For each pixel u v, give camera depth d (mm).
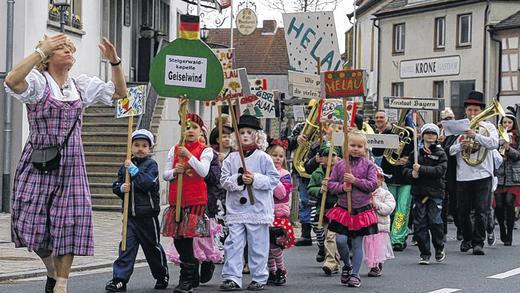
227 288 12375
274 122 27406
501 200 19156
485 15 53344
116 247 16844
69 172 9617
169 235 11875
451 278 14094
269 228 12898
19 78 9258
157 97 25641
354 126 16500
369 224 13109
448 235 21094
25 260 14711
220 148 13758
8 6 22359
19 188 9648
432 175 15734
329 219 13297
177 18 41500
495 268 15367
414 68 55625
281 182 13266
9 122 22047
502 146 19047
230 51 14273
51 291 10242
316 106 17672
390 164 17859
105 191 23484
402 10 58750
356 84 13422
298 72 17906
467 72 54438
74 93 9727
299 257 16641
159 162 25500
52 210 9570
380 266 14391
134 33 34875
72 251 9602
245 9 42156
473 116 17672
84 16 28172
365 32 66250
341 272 14398
